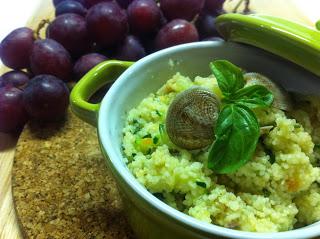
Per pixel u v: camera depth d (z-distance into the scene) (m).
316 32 0.12
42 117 0.16
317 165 0.11
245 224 0.10
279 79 0.13
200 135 0.11
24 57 0.17
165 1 0.18
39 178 0.14
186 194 0.10
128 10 0.18
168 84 0.13
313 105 0.12
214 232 0.08
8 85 0.16
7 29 0.22
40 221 0.13
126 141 0.11
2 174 0.15
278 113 0.11
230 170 0.10
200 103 0.11
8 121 0.16
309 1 0.23
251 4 0.22
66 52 0.17
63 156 0.15
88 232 0.12
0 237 0.13
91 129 0.16
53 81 0.15
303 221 0.11
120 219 0.13
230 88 0.11
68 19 0.17
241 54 0.13
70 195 0.13
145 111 0.12
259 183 0.10
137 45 0.18
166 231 0.09
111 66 0.13
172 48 0.13
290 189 0.10
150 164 0.10
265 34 0.12
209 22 0.19
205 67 0.14
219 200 0.10
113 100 0.11
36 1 0.23
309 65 0.12
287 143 0.10
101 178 0.14
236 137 0.10
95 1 0.19
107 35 0.17
